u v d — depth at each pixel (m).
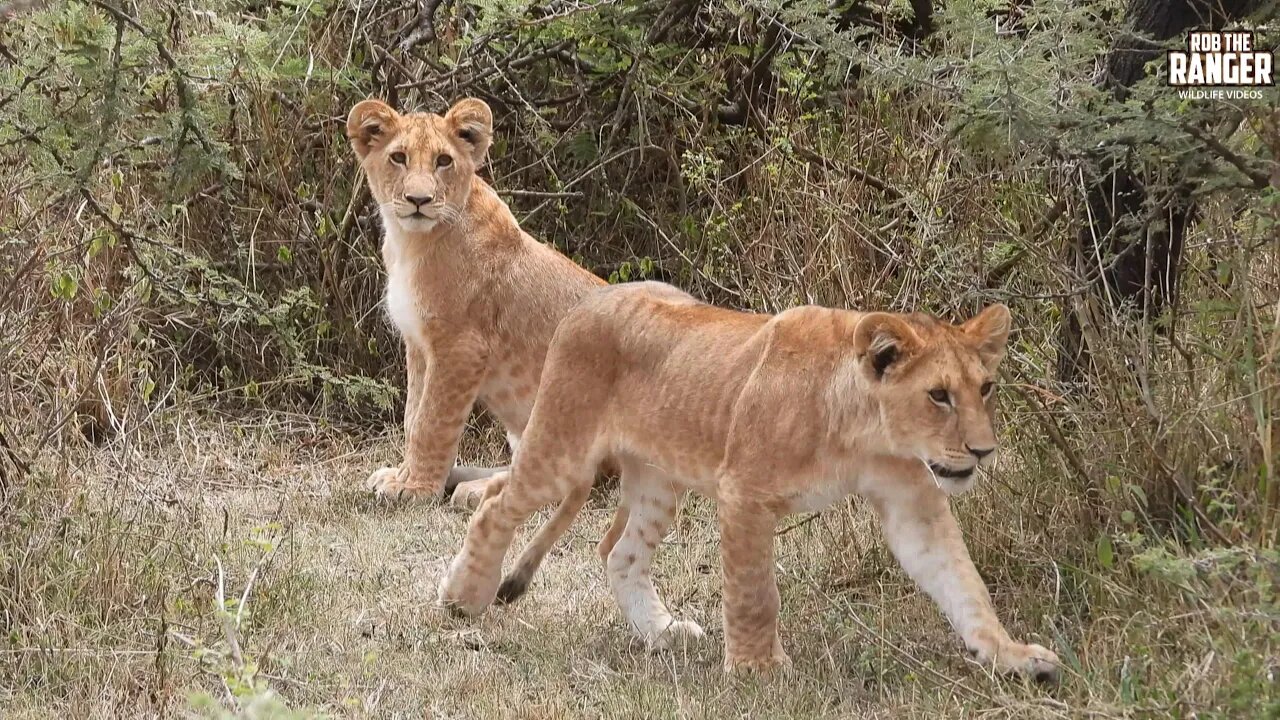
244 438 14.81
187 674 9.02
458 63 16.22
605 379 9.91
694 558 11.73
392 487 13.38
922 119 14.17
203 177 15.70
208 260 15.71
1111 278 10.84
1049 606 9.56
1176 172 10.16
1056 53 10.03
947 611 8.89
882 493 8.95
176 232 16.02
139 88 13.16
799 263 13.34
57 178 12.20
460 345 13.16
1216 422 9.42
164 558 10.58
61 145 12.09
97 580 9.92
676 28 17.17
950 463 8.41
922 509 8.92
